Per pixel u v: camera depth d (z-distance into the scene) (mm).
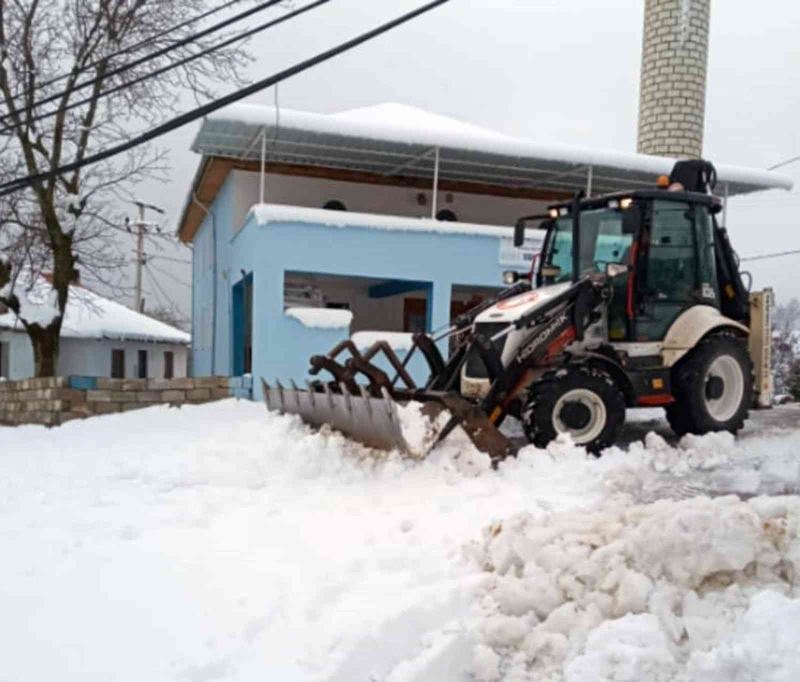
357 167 11469
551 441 5184
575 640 2377
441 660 2268
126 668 2271
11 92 10305
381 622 2404
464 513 3736
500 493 4191
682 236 6297
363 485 4496
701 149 13859
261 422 6352
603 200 6105
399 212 12234
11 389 8969
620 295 6000
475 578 2721
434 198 10016
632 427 7168
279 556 3176
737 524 2590
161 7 10672
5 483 4809
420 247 9695
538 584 2592
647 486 4461
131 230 14039
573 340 5523
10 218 10750
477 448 4766
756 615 2254
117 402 8133
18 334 16516
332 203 11820
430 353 5922
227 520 3783
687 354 6086
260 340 8852
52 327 10672
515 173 11562
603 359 5652
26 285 11039
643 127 14070
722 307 6754
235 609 2658
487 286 10289
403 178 12109
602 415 5410
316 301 11688
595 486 4316
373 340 8938
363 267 9430
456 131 10461
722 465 5117
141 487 4598
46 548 3338
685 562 2525
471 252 9922
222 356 12273
